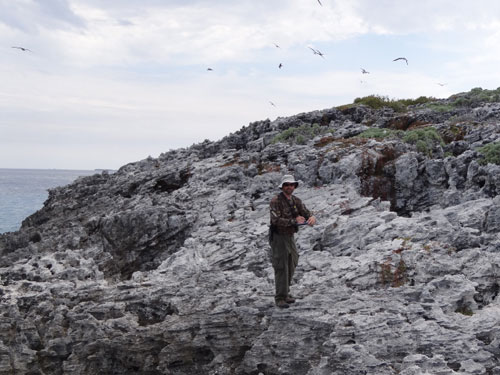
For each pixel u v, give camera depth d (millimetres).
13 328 11516
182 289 11375
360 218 13680
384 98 35406
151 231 16453
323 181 18938
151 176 25031
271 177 19422
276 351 9242
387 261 10523
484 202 14148
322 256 12094
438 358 7414
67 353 11141
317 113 31141
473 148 20000
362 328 8406
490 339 8070
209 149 30734
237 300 10500
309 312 9414
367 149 19438
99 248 17219
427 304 8969
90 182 31938
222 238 14078
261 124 30984
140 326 10867
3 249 22000
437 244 11125
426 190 18109
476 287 9711
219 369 9938
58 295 12164
